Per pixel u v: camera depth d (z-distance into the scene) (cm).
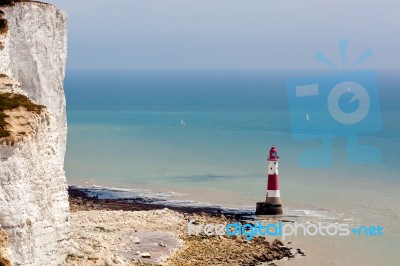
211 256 5872
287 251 6203
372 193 8519
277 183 7456
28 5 5638
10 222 3862
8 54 5306
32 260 3956
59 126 5822
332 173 9856
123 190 8850
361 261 6009
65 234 4562
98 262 4925
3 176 3888
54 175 4481
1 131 4019
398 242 6544
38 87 5572
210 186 9056
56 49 5888
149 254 5725
